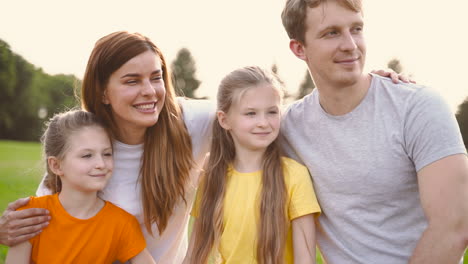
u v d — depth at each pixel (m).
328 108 2.35
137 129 2.58
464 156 2.04
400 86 2.23
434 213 2.04
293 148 2.58
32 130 30.97
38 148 21.77
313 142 2.44
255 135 2.48
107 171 2.47
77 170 2.39
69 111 2.68
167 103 2.67
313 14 2.23
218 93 2.67
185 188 2.78
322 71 2.27
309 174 2.50
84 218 2.46
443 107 2.10
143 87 2.43
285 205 2.44
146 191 2.64
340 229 2.40
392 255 2.28
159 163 2.65
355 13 2.20
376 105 2.25
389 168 2.21
